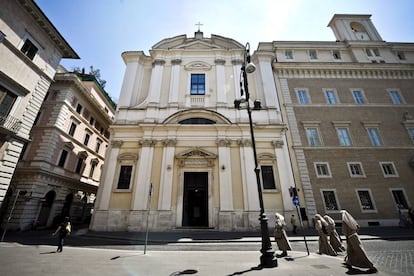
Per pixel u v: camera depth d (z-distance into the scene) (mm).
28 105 13055
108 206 14961
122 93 19625
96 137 27156
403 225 14984
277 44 24062
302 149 17875
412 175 17281
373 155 17906
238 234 12859
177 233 13250
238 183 15992
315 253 8180
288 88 21000
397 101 20984
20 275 5301
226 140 17016
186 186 16391
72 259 7156
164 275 5465
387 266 6020
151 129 17344
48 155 18719
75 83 22062
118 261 6977
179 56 21859
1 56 11500
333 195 16438
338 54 23828
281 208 15227
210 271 5805
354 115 19812
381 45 23547
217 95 19562
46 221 18906
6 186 11562
